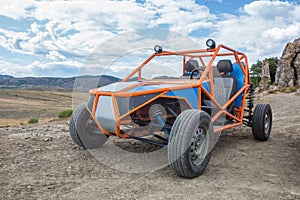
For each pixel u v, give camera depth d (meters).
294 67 31.03
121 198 3.15
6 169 4.01
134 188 3.45
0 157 4.54
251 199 3.12
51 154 4.81
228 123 5.43
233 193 3.28
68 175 3.86
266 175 3.94
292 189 3.42
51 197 3.15
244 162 4.56
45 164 4.29
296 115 10.06
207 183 3.62
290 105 13.73
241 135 6.67
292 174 3.99
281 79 31.75
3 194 3.20
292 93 24.41
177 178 3.80
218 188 3.44
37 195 3.20
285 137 6.45
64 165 4.27
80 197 3.17
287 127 7.65
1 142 5.53
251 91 6.28
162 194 3.26
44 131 6.88
